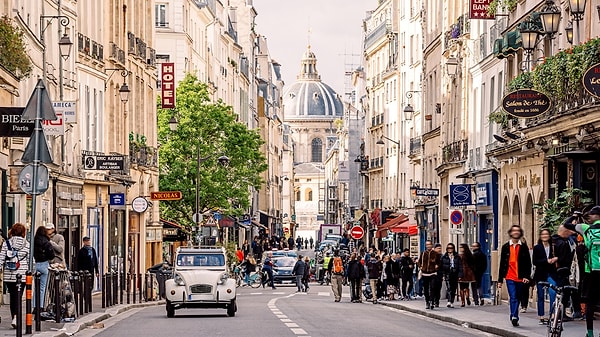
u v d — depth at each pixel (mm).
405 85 110812
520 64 52938
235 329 33938
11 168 43594
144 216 78062
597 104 34125
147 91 81688
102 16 66875
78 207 59875
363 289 65625
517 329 32844
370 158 134250
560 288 26859
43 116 27609
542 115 42750
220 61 130625
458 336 32031
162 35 100688
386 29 123312
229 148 88250
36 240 33594
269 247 140875
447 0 73812
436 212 80188
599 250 26422
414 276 62594
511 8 52750
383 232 105500
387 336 31312
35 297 30203
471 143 64500
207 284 42219
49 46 54219
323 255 105312
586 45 36094
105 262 66500
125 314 45000
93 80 64250
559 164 43625
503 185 55094
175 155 86938
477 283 49469
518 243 34438
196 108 87562
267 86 196375
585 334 29906
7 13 43062
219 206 87812
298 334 31703
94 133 64625
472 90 64875
